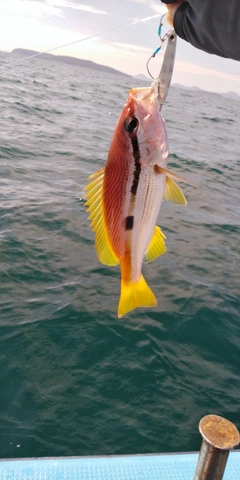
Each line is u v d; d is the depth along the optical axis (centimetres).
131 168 50
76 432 129
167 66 60
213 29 56
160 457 84
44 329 167
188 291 208
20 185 313
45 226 250
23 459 81
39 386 143
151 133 50
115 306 187
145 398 143
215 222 311
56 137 493
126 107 50
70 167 383
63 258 220
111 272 213
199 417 138
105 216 51
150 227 54
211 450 58
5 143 417
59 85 1101
